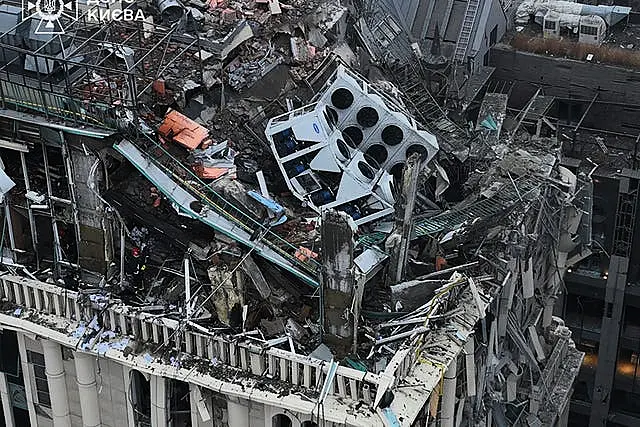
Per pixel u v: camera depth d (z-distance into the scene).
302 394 35.78
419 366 36.34
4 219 41.62
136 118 39.22
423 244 41.84
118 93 40.12
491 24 68.69
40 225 41.47
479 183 45.75
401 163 43.50
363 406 35.12
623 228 67.50
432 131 48.06
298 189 41.53
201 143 41.47
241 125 44.22
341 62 47.88
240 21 47.12
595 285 70.12
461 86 57.53
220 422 38.44
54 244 41.19
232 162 41.50
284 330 37.84
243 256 38.59
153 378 37.81
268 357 36.47
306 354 36.97
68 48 41.25
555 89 70.12
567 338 56.25
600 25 70.88
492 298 39.88
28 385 41.84
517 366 46.56
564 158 66.00
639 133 69.31
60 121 38.66
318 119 42.03
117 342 38.41
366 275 38.09
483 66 67.50
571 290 71.06
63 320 39.62
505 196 44.09
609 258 68.81
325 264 35.47
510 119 58.91
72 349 39.09
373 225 41.31
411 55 55.22
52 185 40.69
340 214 34.69
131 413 39.75
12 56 40.28
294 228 40.56
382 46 53.41
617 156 67.56
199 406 37.56
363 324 38.03
